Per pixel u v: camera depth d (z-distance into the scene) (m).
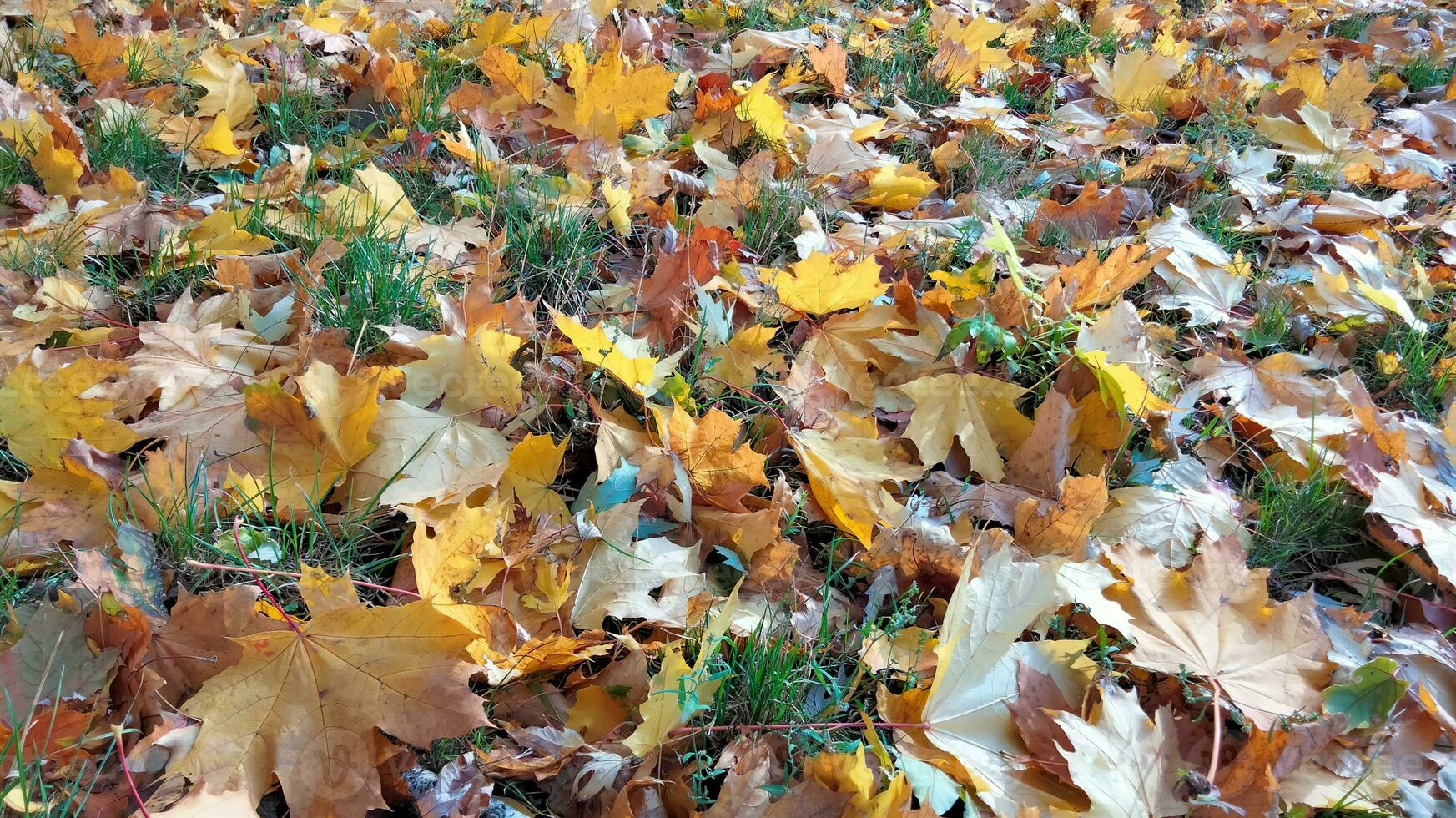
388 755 0.65
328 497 0.82
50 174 1.05
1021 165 1.40
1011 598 0.73
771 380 1.00
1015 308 1.04
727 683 0.73
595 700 0.72
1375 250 1.31
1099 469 0.95
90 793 0.61
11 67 1.22
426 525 0.79
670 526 0.84
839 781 0.65
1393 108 1.81
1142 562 0.81
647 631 0.78
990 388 0.97
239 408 0.83
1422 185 1.47
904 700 0.71
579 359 0.96
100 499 0.75
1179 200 1.40
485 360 0.88
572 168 1.22
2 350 0.84
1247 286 1.24
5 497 0.74
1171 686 0.76
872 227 1.22
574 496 0.88
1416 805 0.70
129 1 1.42
